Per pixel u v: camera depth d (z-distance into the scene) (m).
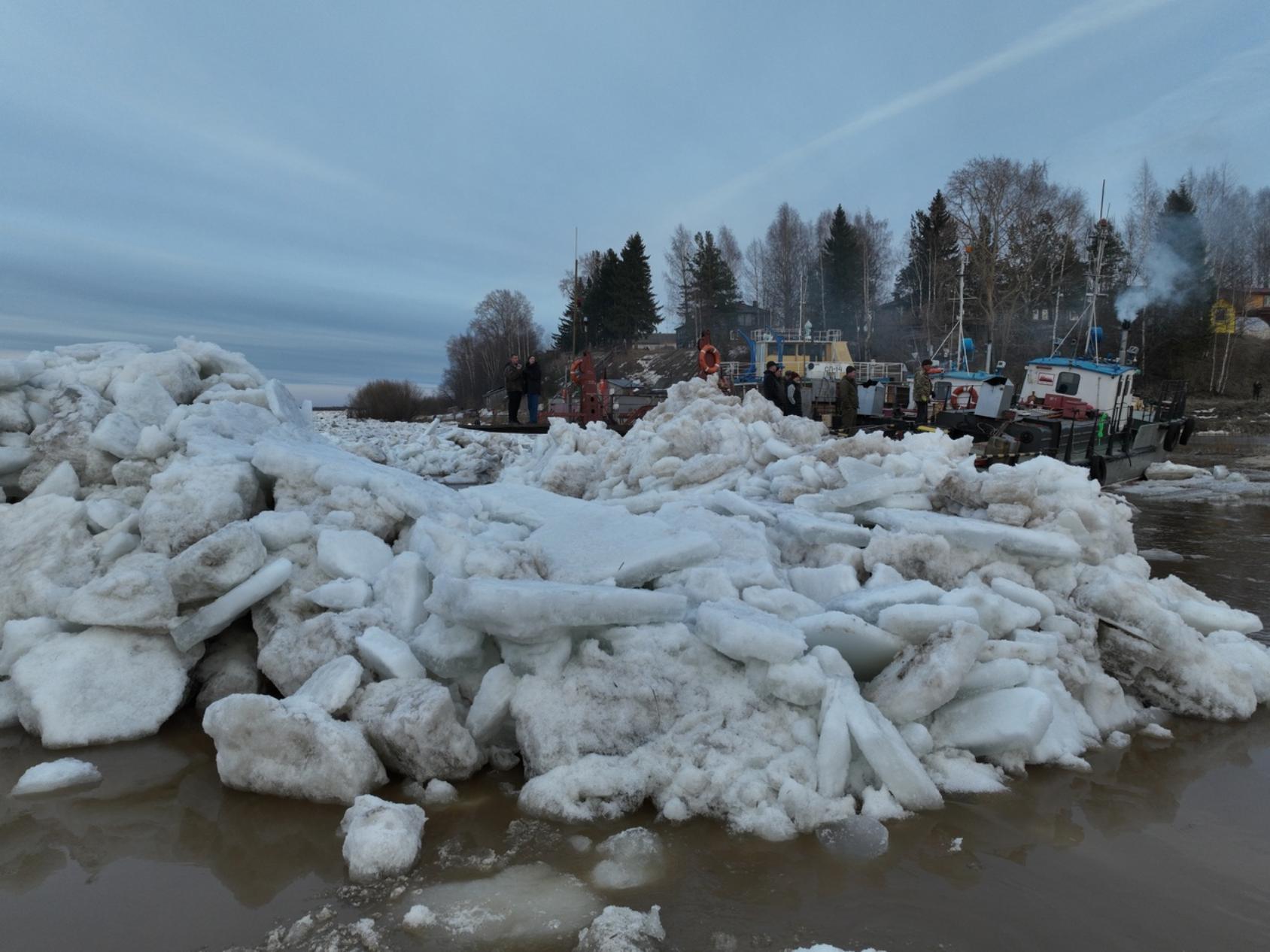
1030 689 3.79
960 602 4.18
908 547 4.88
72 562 4.83
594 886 2.84
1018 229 51.28
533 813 3.34
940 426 18.47
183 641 4.27
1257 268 59.22
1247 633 5.58
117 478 5.51
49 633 4.39
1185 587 5.50
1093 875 2.95
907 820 3.32
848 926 2.62
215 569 4.28
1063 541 4.86
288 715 3.44
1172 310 48.31
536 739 3.57
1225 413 43.31
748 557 5.04
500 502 6.16
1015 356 48.47
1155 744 4.19
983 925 2.64
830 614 3.97
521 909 2.70
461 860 2.99
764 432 7.98
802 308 55.41
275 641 4.37
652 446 8.00
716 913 2.69
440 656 3.93
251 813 3.36
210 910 2.70
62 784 3.56
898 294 65.94
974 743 3.77
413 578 4.55
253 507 5.51
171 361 6.86
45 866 2.97
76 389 6.00
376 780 3.54
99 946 2.52
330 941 2.52
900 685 3.71
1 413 5.72
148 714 4.11
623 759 3.51
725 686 3.77
